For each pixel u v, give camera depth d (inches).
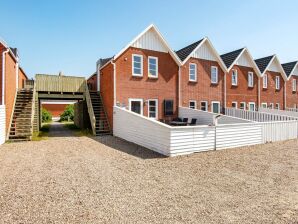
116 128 642.2
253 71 1042.1
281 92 1174.3
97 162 356.2
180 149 420.8
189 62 828.0
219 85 911.0
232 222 175.9
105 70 729.6
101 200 213.6
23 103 654.5
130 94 690.8
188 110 753.0
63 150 447.2
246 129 527.5
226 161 375.6
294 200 218.8
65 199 214.7
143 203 208.4
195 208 199.5
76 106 1136.2
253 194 233.5
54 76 824.3
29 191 233.5
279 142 579.8
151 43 736.3
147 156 408.2
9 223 170.2
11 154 407.2
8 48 556.1
